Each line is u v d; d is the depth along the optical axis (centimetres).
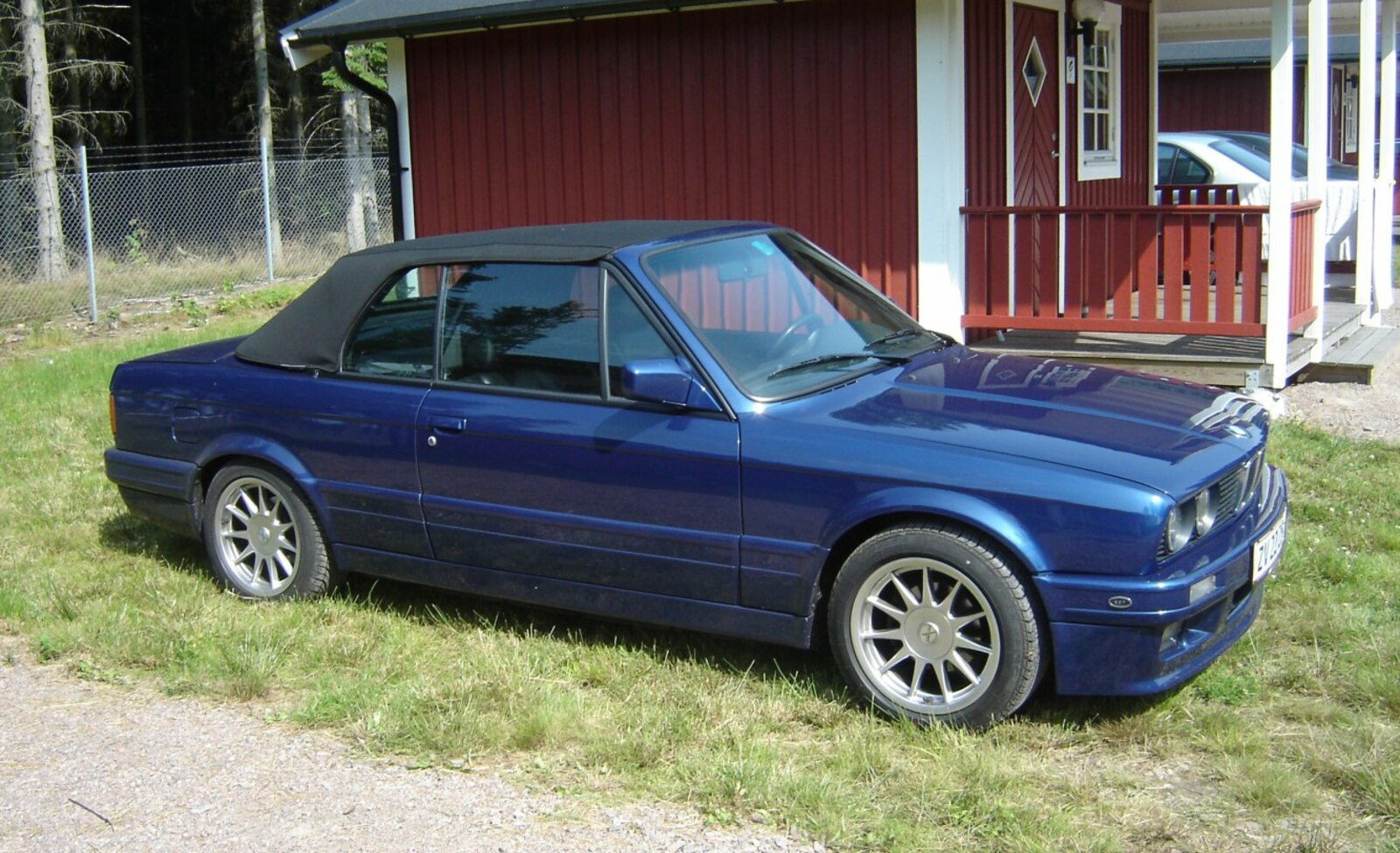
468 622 538
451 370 512
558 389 486
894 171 924
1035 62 1021
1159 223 1295
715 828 367
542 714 430
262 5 2705
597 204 1048
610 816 376
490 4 985
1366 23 1095
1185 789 383
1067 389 480
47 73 2147
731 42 973
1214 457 421
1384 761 389
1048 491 400
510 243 517
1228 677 451
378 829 375
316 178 2422
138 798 399
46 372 1171
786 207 971
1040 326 885
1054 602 401
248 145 2916
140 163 2989
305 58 1122
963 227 916
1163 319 852
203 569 616
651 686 463
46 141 1944
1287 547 575
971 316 912
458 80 1090
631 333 474
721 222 548
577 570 485
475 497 501
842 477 427
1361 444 750
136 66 2964
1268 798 371
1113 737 414
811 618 444
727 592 455
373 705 450
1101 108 1172
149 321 1568
